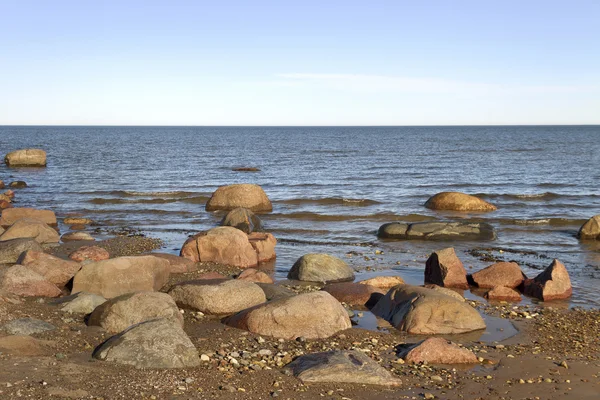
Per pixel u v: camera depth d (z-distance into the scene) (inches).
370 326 485.4
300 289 604.7
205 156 2728.8
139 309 428.5
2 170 1940.2
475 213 1122.0
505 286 619.8
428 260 666.8
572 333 481.1
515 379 375.2
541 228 985.5
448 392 350.0
